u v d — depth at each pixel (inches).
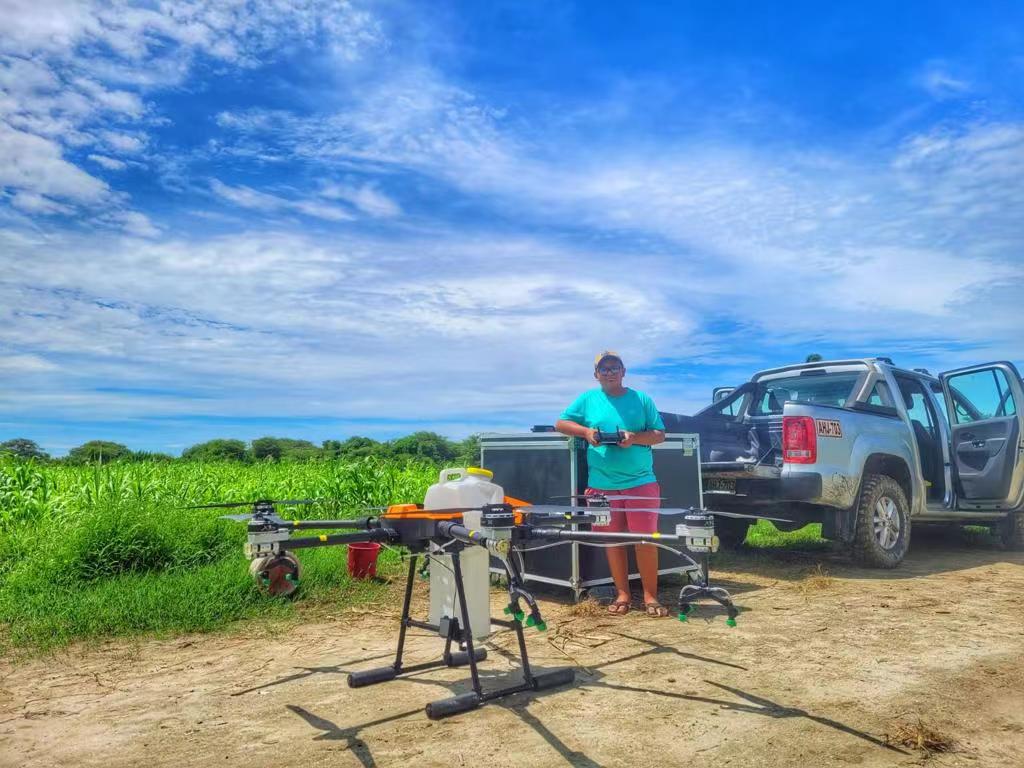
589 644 171.3
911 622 191.9
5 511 319.3
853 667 152.2
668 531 236.1
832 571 274.8
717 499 278.7
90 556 240.7
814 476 256.4
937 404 327.0
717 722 121.3
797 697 133.6
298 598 221.6
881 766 104.8
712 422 295.1
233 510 327.6
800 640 173.9
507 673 149.0
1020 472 318.7
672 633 181.5
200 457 694.5
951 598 222.5
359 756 109.5
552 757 108.2
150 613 197.0
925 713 125.5
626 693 135.9
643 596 221.8
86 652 172.2
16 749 115.5
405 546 137.1
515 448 233.8
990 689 138.2
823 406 269.0
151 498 332.8
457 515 130.7
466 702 126.8
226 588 218.7
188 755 111.7
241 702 135.1
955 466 318.7
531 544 216.7
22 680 152.2
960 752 109.9
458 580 129.6
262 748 113.6
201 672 155.3
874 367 297.7
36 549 257.4
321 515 359.6
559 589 233.1
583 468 221.6
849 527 271.9
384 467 412.8
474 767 105.3
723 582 253.4
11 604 207.5
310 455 653.3
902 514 286.4
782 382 329.7
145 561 248.5
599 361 209.5
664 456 236.5
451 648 169.0
